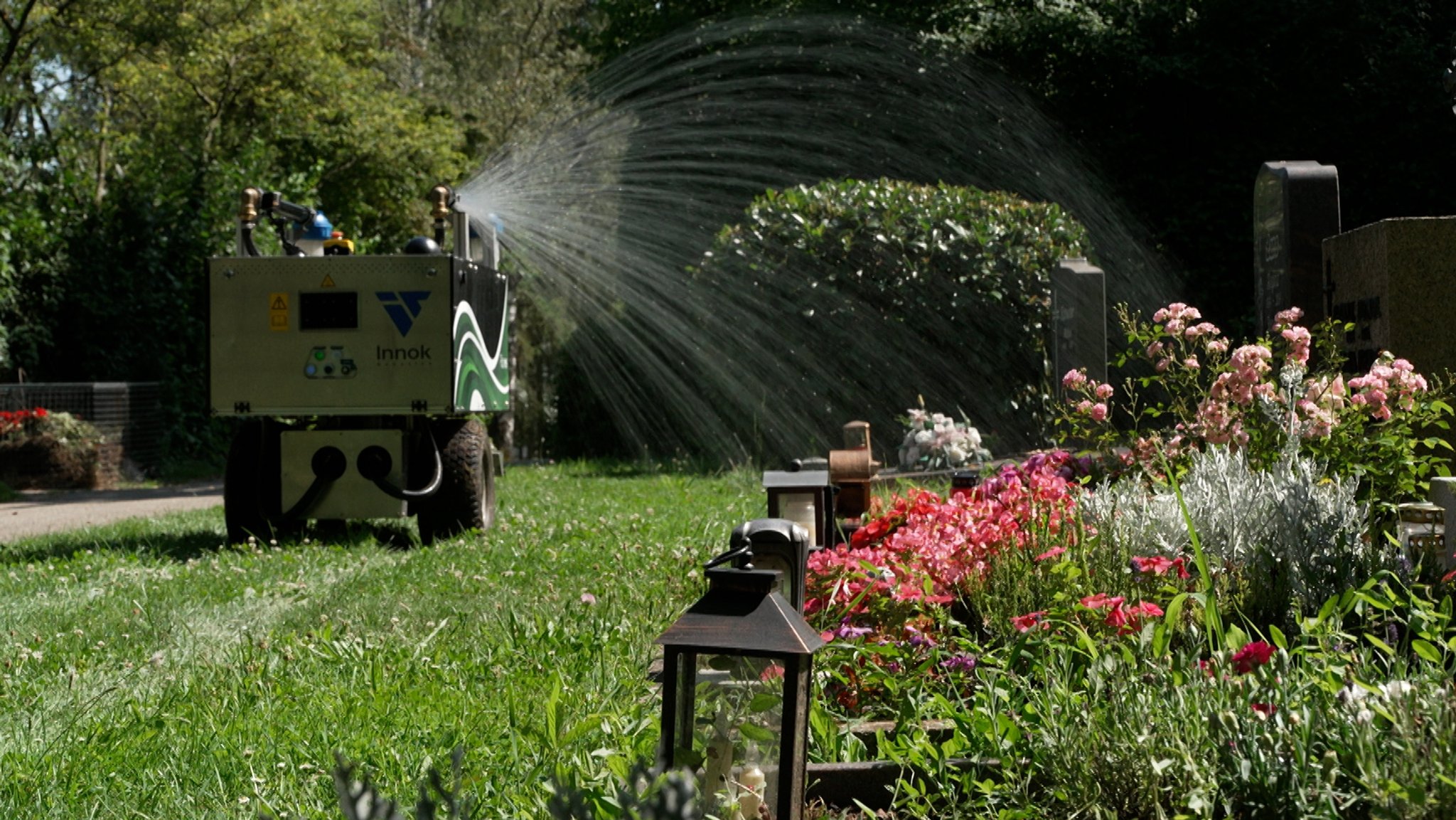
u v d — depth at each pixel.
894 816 2.97
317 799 3.08
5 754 3.39
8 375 18.42
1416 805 2.24
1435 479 4.49
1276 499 4.25
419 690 3.98
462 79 33.06
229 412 8.37
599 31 28.58
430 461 8.56
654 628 4.86
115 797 3.14
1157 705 2.80
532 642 4.62
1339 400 5.37
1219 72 19.42
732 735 2.44
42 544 8.83
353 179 28.83
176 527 9.71
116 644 5.06
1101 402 6.45
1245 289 19.53
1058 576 4.13
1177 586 4.03
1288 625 3.90
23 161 19.83
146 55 25.53
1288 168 8.55
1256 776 2.52
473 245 10.92
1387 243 6.62
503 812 2.88
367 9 29.89
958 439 11.16
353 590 6.31
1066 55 20.50
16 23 22.17
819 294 14.12
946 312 13.80
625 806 1.73
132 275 19.75
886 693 3.69
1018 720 3.15
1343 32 19.39
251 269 8.38
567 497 11.59
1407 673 3.16
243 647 4.71
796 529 3.34
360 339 8.35
